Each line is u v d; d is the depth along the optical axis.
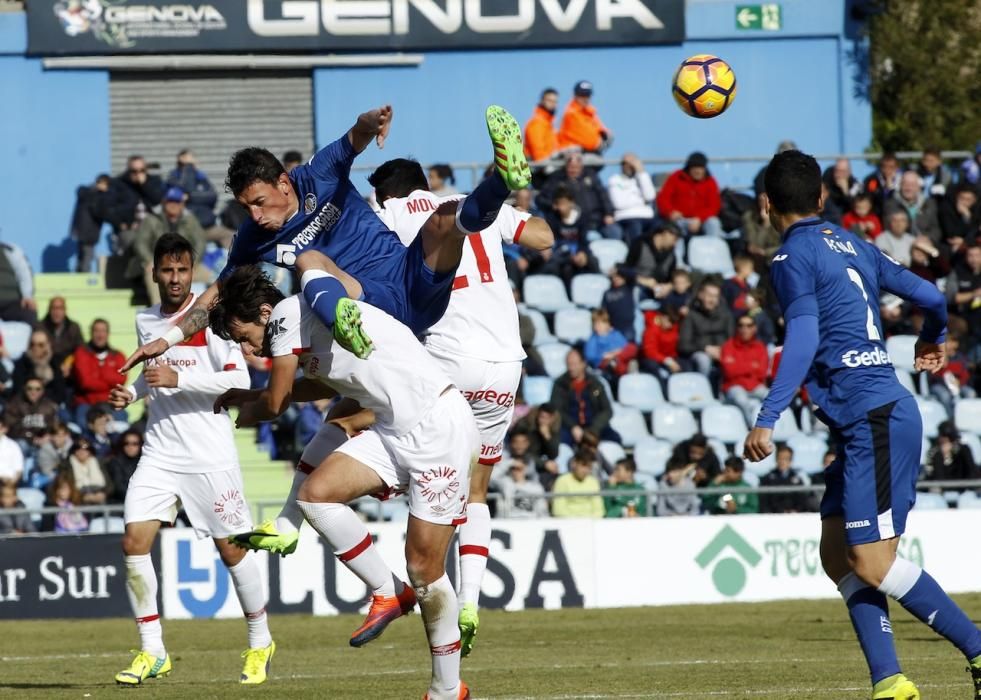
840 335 22.03
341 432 26.23
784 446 58.00
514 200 66.56
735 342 64.19
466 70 81.31
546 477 56.28
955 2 86.94
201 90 80.44
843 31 83.69
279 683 30.36
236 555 30.53
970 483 54.69
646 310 67.75
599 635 42.56
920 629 41.59
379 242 23.72
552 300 69.06
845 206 71.81
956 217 70.62
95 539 51.16
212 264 69.50
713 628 43.94
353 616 51.00
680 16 82.19
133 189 71.94
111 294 69.81
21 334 66.25
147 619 30.61
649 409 64.06
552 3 81.50
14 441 56.69
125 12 79.06
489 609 52.12
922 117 87.50
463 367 28.67
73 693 28.58
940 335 23.73
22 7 78.81
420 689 28.61
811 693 26.62
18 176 78.75
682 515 54.69
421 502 21.97
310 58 80.44
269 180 23.70
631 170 72.50
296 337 22.58
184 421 30.69
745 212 70.44
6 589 50.53
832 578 22.80
